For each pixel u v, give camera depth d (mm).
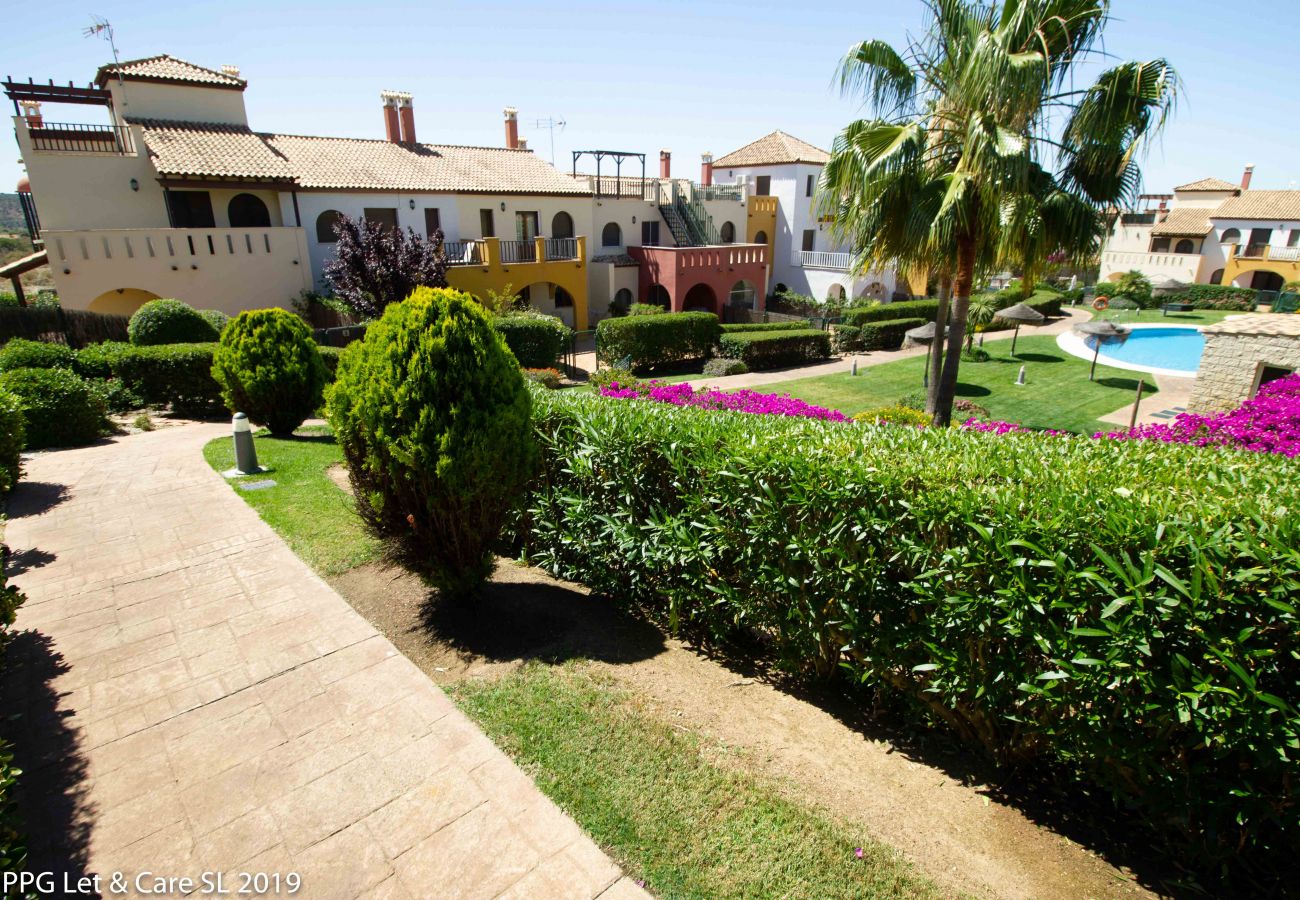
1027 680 3139
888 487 3576
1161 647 2781
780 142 40875
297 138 26219
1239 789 2670
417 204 26047
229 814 3346
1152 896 2906
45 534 6816
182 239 19891
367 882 2982
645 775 3625
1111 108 10469
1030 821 3350
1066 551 2965
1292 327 14430
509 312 24281
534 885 2967
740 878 2998
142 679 4438
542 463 5816
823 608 3973
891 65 11781
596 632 5148
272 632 5027
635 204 34281
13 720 4016
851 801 3471
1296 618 2475
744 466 4215
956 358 12711
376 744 3852
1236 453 4246
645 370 24734
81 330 16891
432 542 5012
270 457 9727
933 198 11406
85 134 21172
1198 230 46219
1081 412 17891
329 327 22250
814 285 39312
